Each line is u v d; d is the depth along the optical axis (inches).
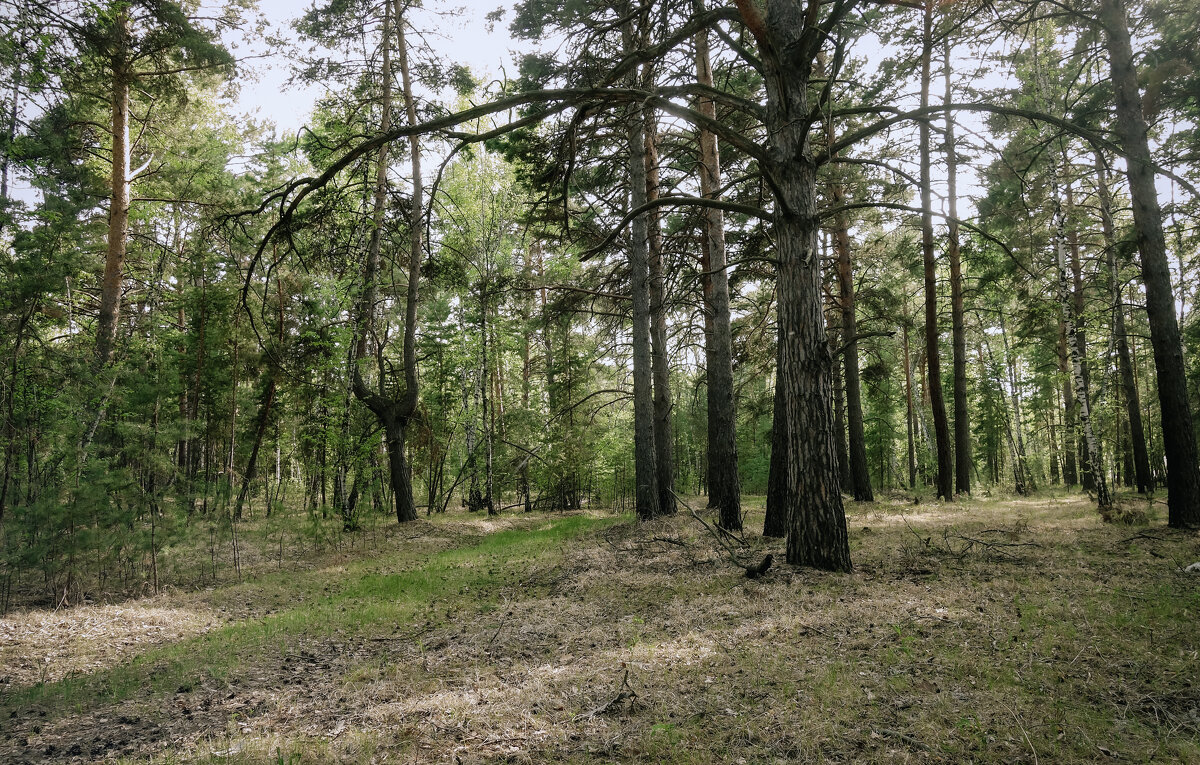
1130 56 411.5
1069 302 531.8
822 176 618.8
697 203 304.8
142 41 501.4
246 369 764.6
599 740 151.6
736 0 287.3
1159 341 402.6
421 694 195.8
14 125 442.3
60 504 368.5
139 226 751.7
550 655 224.1
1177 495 387.5
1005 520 501.4
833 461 318.3
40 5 426.0
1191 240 602.2
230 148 700.0
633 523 620.1
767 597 269.1
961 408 799.7
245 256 713.0
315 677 227.1
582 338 968.9
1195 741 131.3
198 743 173.6
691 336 720.3
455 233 923.4
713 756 139.3
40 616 340.8
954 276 784.9
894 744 139.3
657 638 229.6
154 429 422.6
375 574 462.0
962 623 212.1
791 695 166.7
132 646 297.3
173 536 428.5
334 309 676.7
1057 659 177.6
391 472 776.3
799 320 321.7
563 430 951.6
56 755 173.2
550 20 459.2
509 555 491.5
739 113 503.5
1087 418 518.6
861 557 348.2
